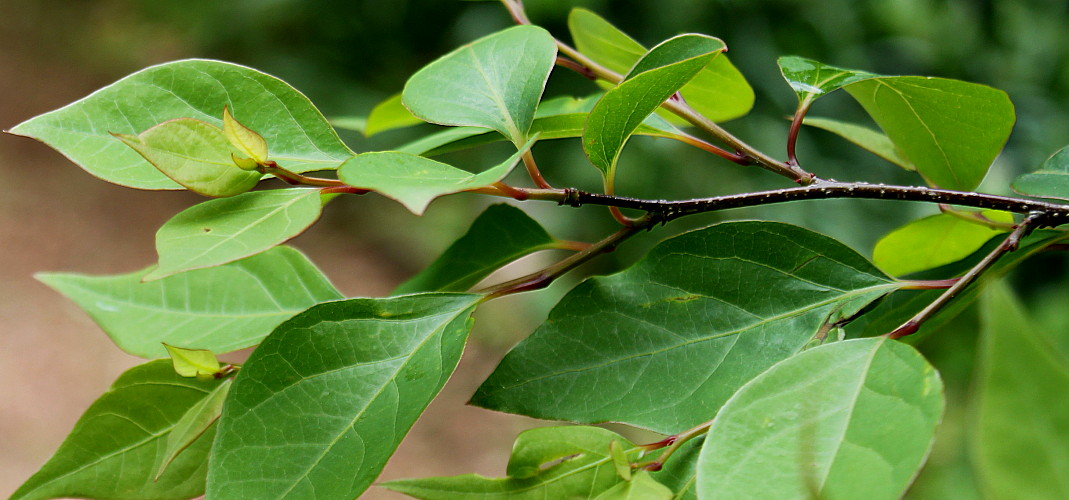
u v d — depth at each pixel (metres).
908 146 0.60
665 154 2.31
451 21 2.83
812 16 2.20
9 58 4.21
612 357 0.52
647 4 2.20
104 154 0.52
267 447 0.50
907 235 0.62
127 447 0.54
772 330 0.52
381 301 0.52
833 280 0.53
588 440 0.52
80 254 3.47
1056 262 2.10
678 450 0.51
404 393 0.51
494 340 3.26
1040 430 0.46
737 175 2.29
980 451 0.46
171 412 0.55
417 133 2.91
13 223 3.54
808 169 2.22
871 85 0.58
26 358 2.96
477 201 3.60
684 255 0.53
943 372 1.87
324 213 3.91
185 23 3.66
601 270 2.62
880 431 0.47
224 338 0.56
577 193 0.53
